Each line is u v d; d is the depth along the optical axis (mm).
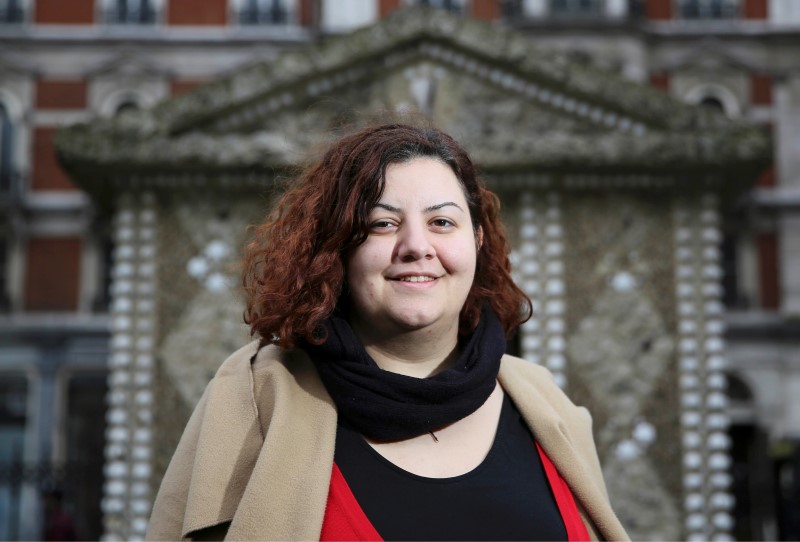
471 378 2008
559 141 7254
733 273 22250
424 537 1873
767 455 21219
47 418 21031
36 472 12773
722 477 7160
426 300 2010
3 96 22453
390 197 2037
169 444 7211
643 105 7375
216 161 7207
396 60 7652
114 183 7434
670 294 7469
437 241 2033
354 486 1929
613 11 22062
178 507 2049
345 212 2021
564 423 2271
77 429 21281
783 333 21734
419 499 1918
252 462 2004
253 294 2168
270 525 1874
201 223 7473
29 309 21734
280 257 2092
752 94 22812
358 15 22547
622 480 7168
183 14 22906
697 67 22734
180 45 22750
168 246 7465
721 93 22797
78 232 22062
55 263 21953
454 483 1949
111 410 7254
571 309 7414
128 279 7391
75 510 14859
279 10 22984
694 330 7383
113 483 7141
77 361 21344
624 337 7379
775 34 22719
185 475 2072
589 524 2107
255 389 2080
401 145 2105
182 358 7309
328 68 7473
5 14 22656
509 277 2373
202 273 7422
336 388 1995
